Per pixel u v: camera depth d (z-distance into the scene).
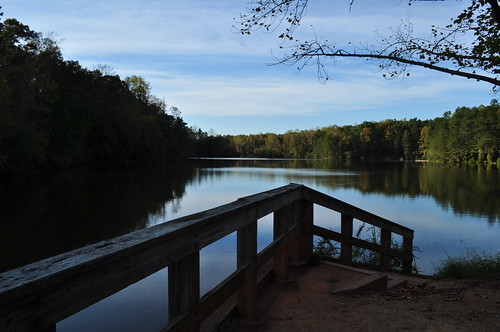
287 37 4.36
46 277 1.18
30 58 33.44
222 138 140.50
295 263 4.36
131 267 1.61
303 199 4.42
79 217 16.44
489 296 3.81
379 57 4.34
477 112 74.94
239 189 29.39
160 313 5.55
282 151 146.75
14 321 1.12
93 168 52.12
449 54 4.48
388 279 4.78
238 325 2.86
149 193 25.97
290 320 3.06
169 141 79.44
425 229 14.41
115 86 59.03
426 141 102.06
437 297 3.79
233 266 7.70
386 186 32.97
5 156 27.25
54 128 38.94
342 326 2.98
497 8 3.56
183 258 2.04
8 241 12.18
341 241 5.01
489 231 13.99
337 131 125.19
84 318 5.37
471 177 43.06
